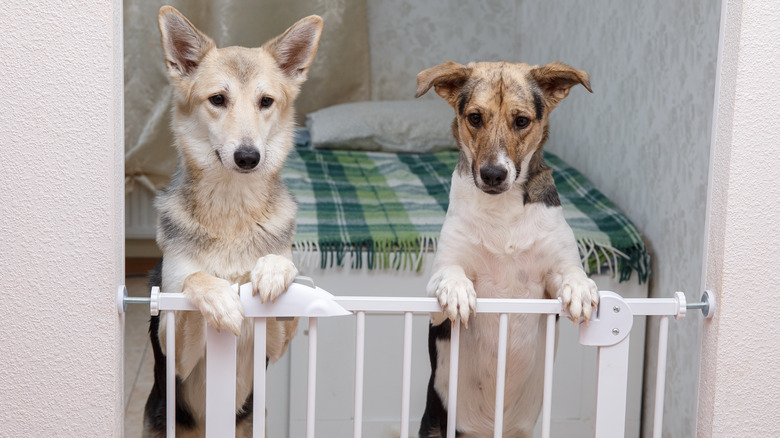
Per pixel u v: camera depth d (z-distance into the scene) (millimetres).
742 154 1574
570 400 2658
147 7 4191
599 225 2881
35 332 1444
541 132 1998
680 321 2545
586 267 2689
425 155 4242
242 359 1920
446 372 2092
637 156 3008
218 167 1863
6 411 1458
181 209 1891
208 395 1524
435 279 1851
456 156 4148
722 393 1636
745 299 1613
